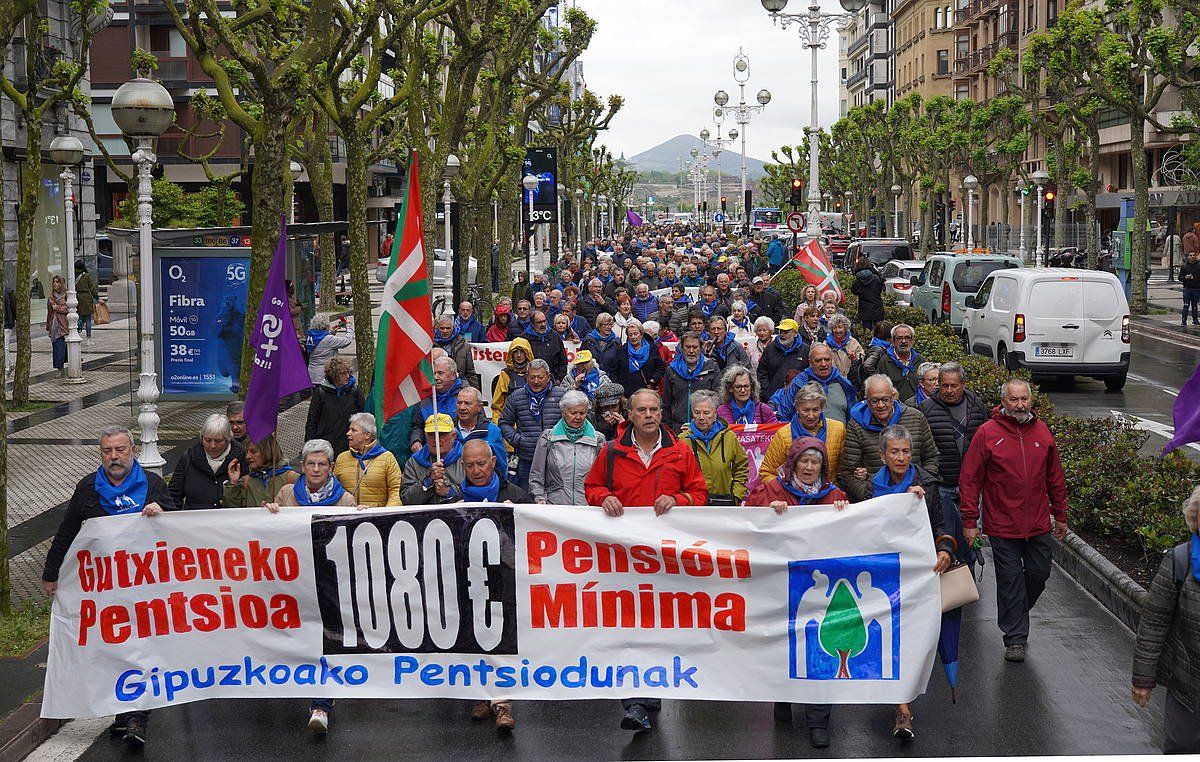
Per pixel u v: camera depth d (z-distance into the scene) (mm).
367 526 7676
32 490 14531
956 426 9680
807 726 7629
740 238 61438
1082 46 39938
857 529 7465
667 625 7605
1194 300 31781
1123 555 10820
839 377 11070
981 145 60281
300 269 21984
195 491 8398
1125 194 57750
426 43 25031
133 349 19172
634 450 7922
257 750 7352
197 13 12711
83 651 7691
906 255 41938
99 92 58406
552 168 34312
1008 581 8742
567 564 7629
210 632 7770
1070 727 7559
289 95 12891
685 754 7191
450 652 7695
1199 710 5871
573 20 39406
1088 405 20797
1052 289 21859
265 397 8578
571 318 18969
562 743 7375
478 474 7969
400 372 8586
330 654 7750
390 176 71938
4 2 9352
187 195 44344
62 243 33656
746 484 8656
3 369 9492
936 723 7645
